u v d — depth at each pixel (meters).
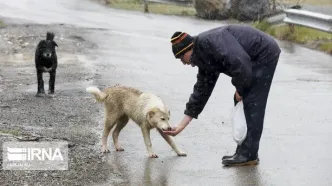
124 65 14.31
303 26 17.70
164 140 8.24
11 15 24.27
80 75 12.97
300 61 14.94
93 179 6.50
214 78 6.91
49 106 10.12
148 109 7.27
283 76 13.05
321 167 7.00
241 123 7.00
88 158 7.25
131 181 6.49
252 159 7.07
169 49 16.86
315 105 10.34
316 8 24.39
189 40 6.79
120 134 8.52
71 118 9.30
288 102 10.57
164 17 24.67
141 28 20.95
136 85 11.98
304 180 6.54
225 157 7.19
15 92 11.33
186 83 12.31
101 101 7.79
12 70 13.63
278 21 19.88
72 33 19.33
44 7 28.12
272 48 6.81
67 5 29.34
